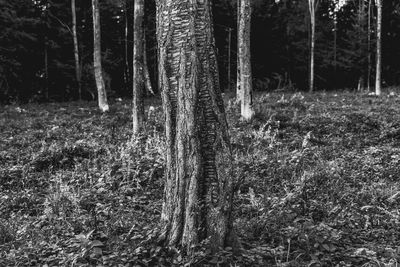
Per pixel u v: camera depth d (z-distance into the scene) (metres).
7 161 11.47
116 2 34.81
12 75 30.14
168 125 5.61
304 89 44.75
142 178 9.41
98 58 22.66
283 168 10.09
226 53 40.22
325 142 13.60
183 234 5.39
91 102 29.06
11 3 29.67
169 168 5.59
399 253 5.71
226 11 39.62
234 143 12.27
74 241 5.75
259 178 9.54
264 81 40.28
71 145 12.45
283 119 16.88
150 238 5.67
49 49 32.62
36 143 13.75
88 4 35.81
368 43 40.28
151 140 11.95
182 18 5.47
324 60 46.16
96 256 5.49
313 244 5.85
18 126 17.55
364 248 5.74
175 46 5.52
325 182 9.13
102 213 7.54
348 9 51.78
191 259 5.10
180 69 5.46
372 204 8.10
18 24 28.92
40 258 5.66
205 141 5.47
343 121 16.64
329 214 7.42
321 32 48.62
